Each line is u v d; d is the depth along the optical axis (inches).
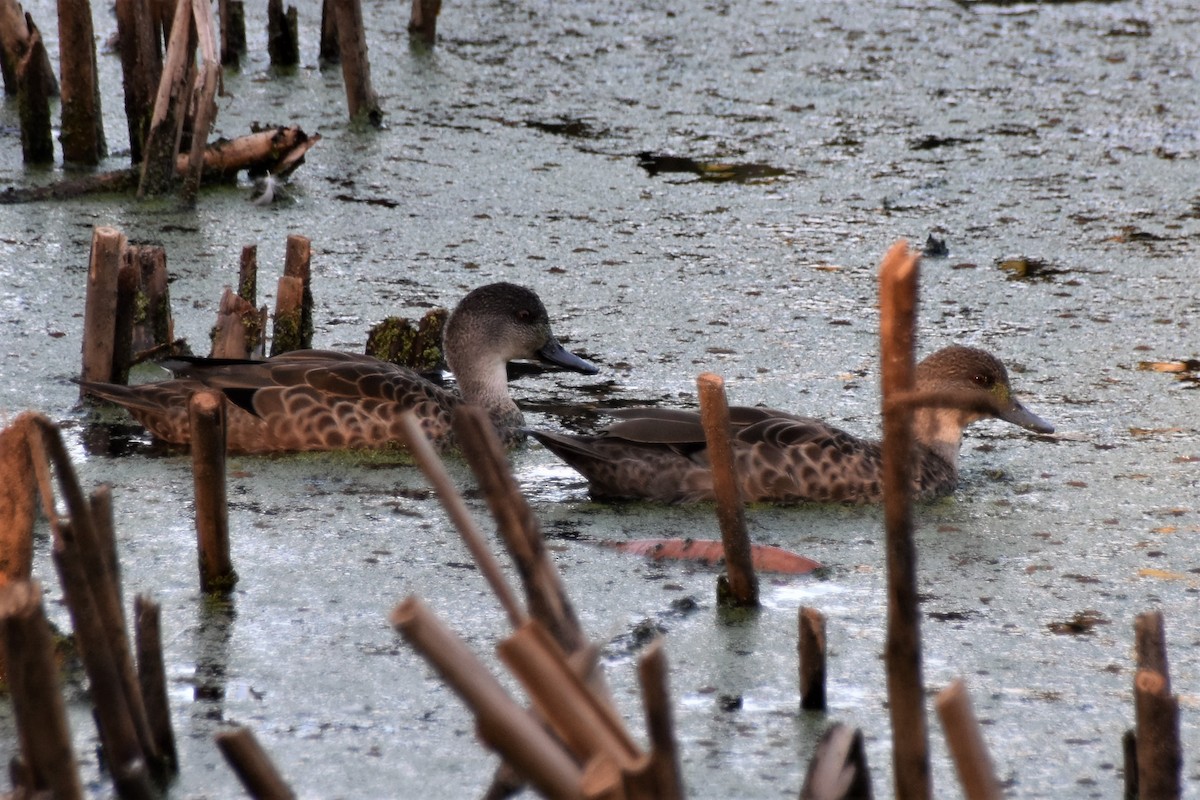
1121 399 529.3
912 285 185.6
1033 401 528.1
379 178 744.3
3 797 243.6
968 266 654.5
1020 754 312.0
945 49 978.7
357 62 799.7
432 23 945.5
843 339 579.8
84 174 730.2
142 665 288.0
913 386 190.5
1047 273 647.8
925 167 779.4
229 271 621.0
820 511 453.1
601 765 160.9
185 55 695.7
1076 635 368.8
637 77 914.7
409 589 384.5
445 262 644.7
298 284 530.6
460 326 514.6
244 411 475.8
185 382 477.4
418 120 829.2
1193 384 540.4
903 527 196.5
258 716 320.5
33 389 507.8
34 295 584.1
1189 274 647.8
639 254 660.7
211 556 373.7
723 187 748.6
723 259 659.4
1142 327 592.4
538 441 510.6
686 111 858.1
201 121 679.1
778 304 612.7
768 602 383.2
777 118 849.5
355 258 644.7
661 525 435.5
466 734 315.9
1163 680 244.8
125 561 393.4
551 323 585.6
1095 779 302.4
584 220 699.4
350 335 565.9
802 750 310.3
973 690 339.3
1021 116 856.9
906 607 199.9
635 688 334.6
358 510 435.2
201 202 702.5
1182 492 460.4
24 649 196.1
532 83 898.1
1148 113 863.1
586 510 448.8
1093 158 794.8
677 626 367.2
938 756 308.8
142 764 237.1
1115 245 681.0
